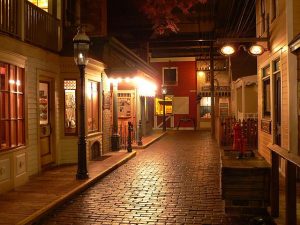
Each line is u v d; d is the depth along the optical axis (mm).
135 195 8297
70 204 7605
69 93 11977
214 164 12523
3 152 8078
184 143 19625
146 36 24141
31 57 9773
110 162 12133
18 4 9203
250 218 6570
